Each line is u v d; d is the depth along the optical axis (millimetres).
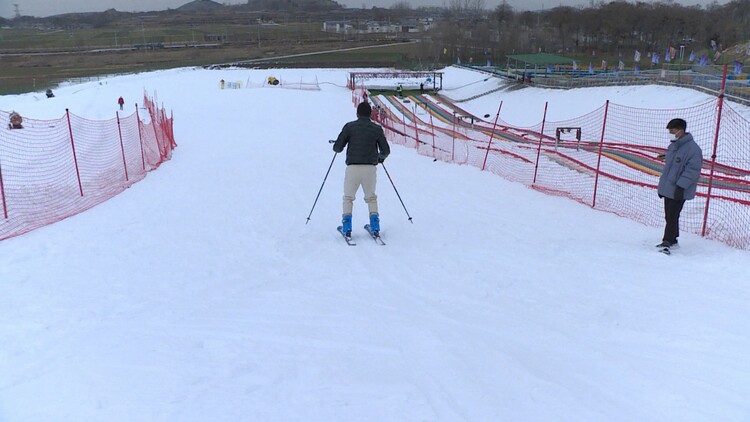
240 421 3219
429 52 81812
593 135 26625
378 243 7195
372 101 45625
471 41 83125
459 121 36781
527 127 32219
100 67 78312
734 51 57750
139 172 13438
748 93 27484
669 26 79062
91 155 16391
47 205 9781
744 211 9062
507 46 81812
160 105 36875
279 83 57344
